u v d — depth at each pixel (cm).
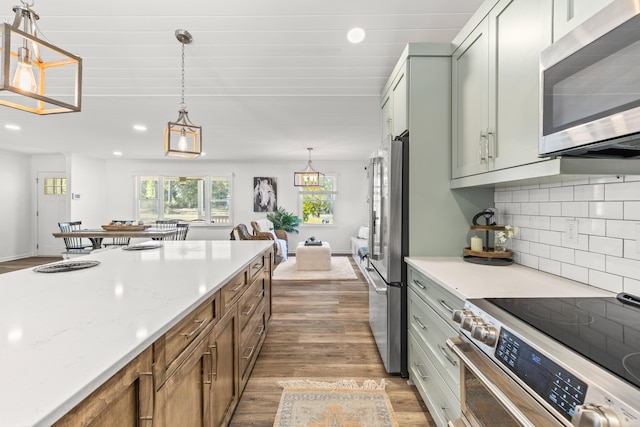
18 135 511
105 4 189
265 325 269
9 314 95
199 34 221
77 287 127
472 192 205
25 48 125
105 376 64
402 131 216
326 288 448
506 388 85
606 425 55
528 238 174
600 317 95
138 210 777
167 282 136
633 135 75
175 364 99
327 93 329
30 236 689
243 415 176
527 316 96
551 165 108
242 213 795
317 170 798
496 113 144
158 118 415
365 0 187
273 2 188
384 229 221
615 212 122
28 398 54
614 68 75
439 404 151
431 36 225
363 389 201
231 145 599
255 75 285
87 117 411
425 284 173
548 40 109
